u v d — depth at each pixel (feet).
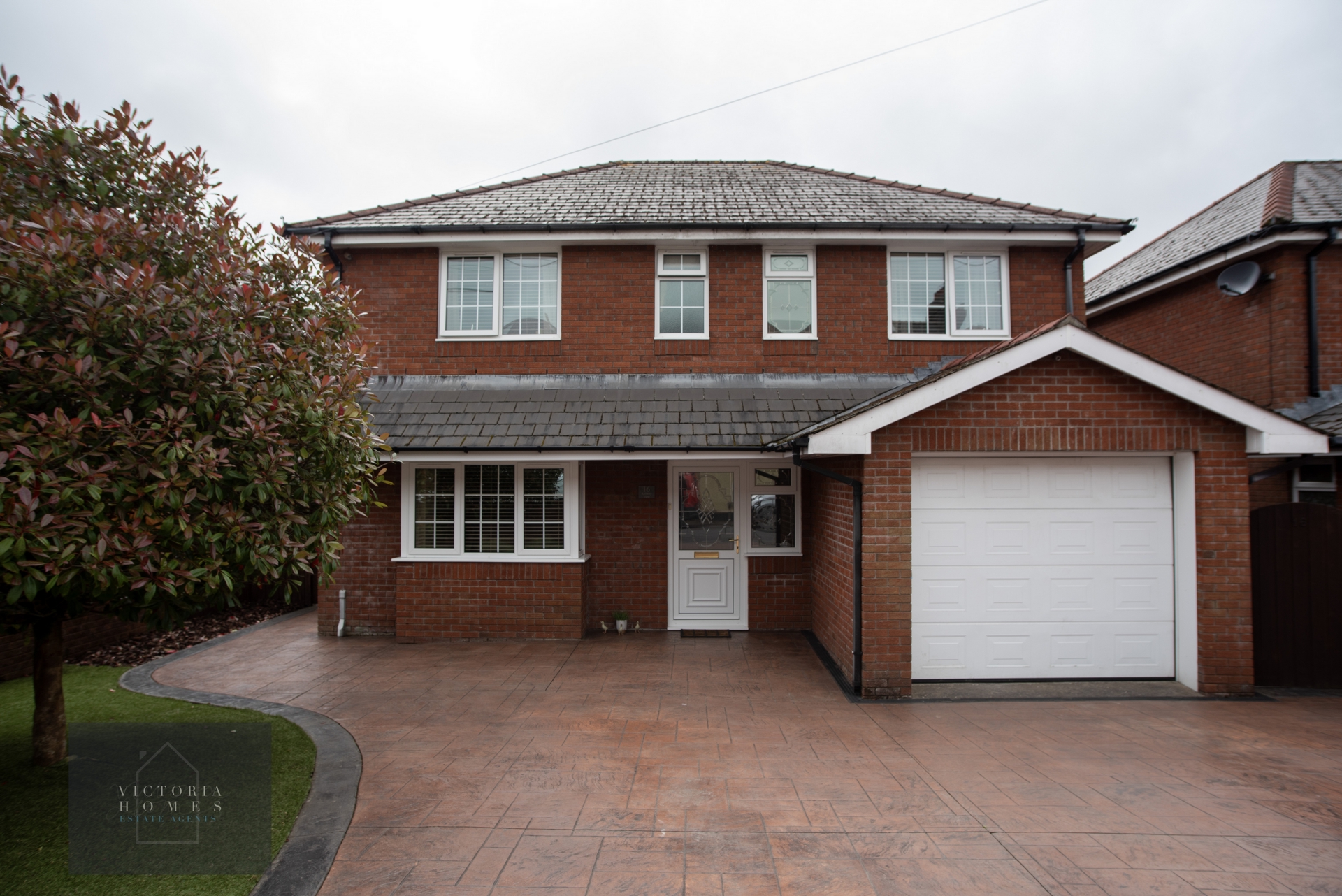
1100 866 12.10
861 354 31.14
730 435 26.66
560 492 29.37
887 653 21.43
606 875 11.87
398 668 24.86
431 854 12.54
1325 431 22.29
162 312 13.26
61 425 11.20
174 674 24.21
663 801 14.58
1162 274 33.73
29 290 12.10
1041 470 22.81
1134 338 38.34
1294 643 22.35
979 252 31.76
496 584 29.01
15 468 11.41
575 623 28.86
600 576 30.76
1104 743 17.75
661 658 26.16
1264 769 16.11
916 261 31.78
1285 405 28.48
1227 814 13.96
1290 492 27.84
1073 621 22.80
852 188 36.52
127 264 12.68
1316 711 20.12
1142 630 22.71
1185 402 21.65
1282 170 34.78
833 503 25.76
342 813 13.98
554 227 30.01
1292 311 28.43
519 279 31.94
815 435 20.84
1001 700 21.20
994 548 22.75
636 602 30.76
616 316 31.32
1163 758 16.78
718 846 12.82
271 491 14.51
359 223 31.27
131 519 12.34
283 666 25.17
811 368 31.07
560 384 30.63
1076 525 22.80
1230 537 21.52
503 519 29.48
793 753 17.12
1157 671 22.67
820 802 14.53
